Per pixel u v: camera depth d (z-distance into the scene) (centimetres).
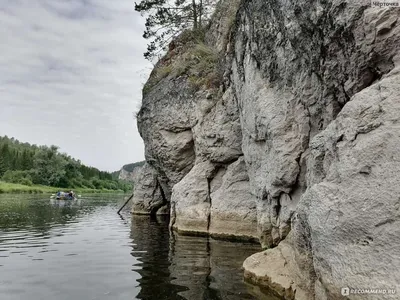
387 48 443
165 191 2244
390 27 436
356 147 393
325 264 387
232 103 1326
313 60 637
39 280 648
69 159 9012
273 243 900
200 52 1739
